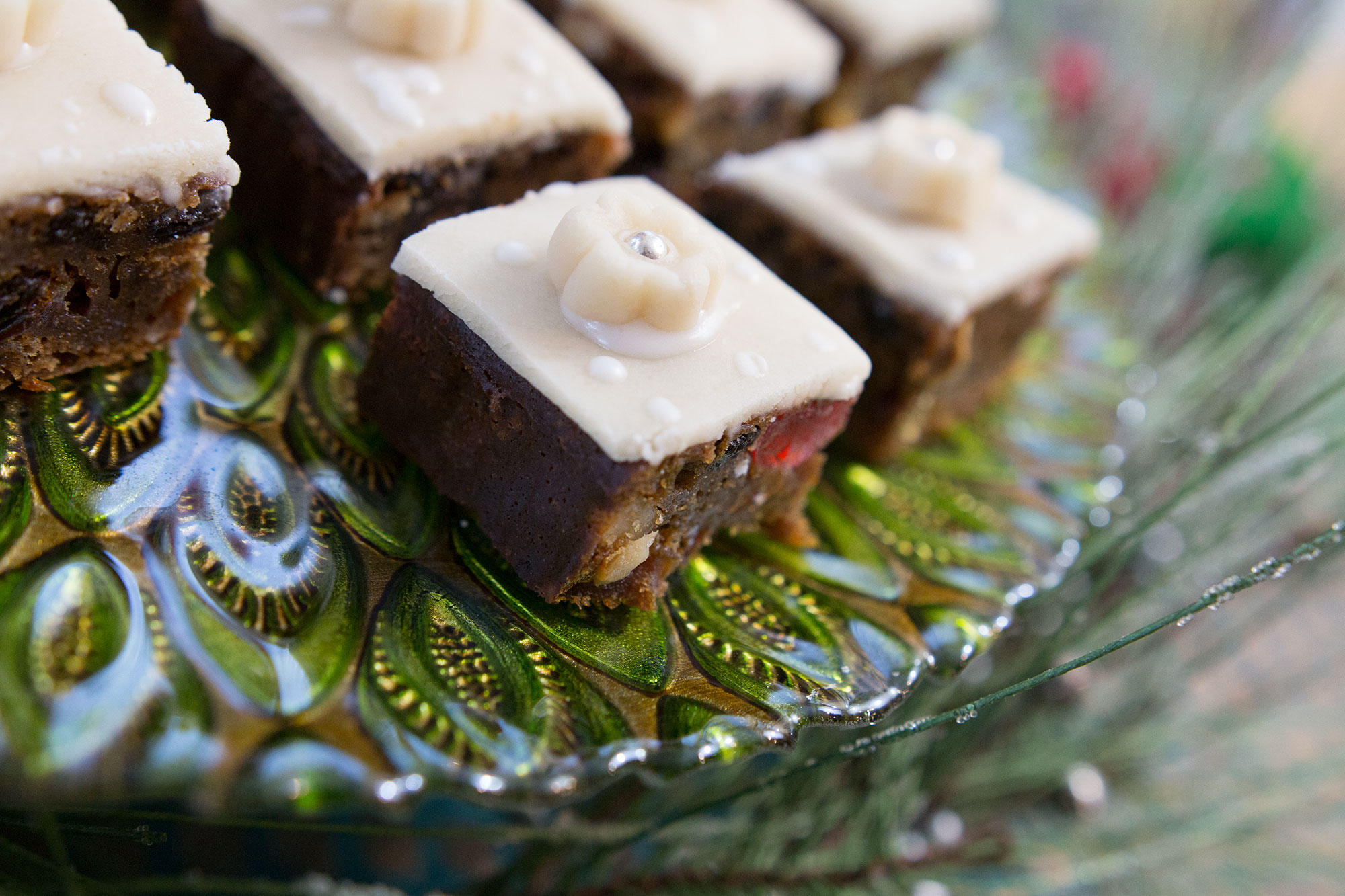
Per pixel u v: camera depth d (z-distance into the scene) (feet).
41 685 0.56
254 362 0.69
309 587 0.62
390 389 0.68
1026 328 0.81
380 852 0.74
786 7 0.89
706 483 0.66
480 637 0.63
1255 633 0.85
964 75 1.05
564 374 0.63
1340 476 0.90
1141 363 0.89
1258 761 0.87
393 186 0.71
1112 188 1.00
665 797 0.74
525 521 0.65
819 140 0.80
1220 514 0.83
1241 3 1.01
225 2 0.71
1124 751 0.84
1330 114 1.05
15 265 0.62
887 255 0.75
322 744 0.58
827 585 0.70
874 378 0.76
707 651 0.65
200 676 0.58
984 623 0.70
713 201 0.78
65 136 0.61
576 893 0.72
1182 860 0.81
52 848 0.58
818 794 0.75
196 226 0.65
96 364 0.66
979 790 0.81
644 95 0.84
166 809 0.69
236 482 0.64
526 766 0.59
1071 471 0.79
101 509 0.62
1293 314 0.88
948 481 0.77
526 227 0.67
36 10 0.62
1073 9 1.09
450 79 0.72
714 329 0.66
